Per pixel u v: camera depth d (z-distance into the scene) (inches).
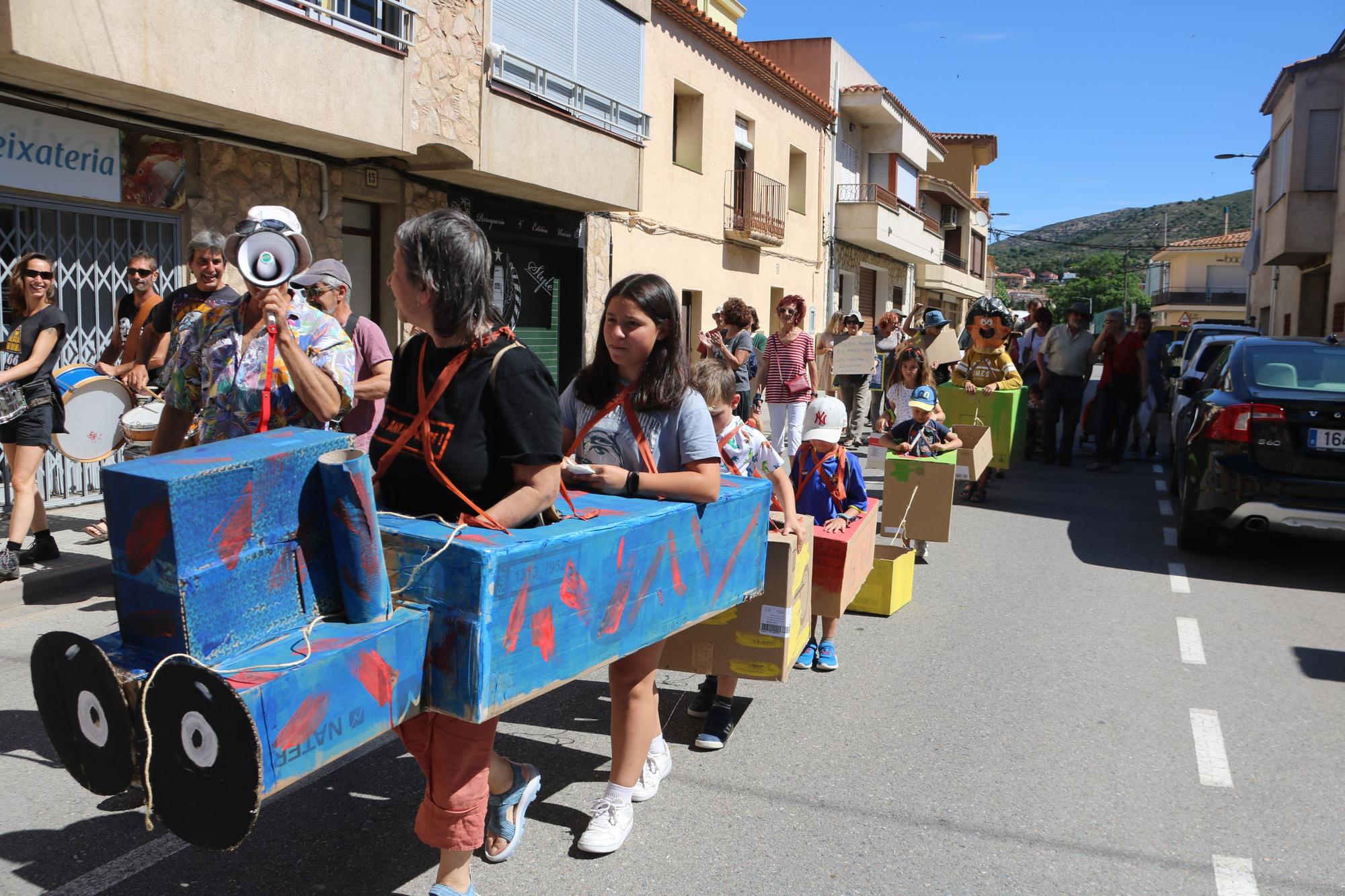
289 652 85.0
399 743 169.0
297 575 89.7
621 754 135.3
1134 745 173.5
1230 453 303.0
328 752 85.4
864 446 541.6
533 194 529.0
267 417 125.7
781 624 159.5
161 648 82.7
